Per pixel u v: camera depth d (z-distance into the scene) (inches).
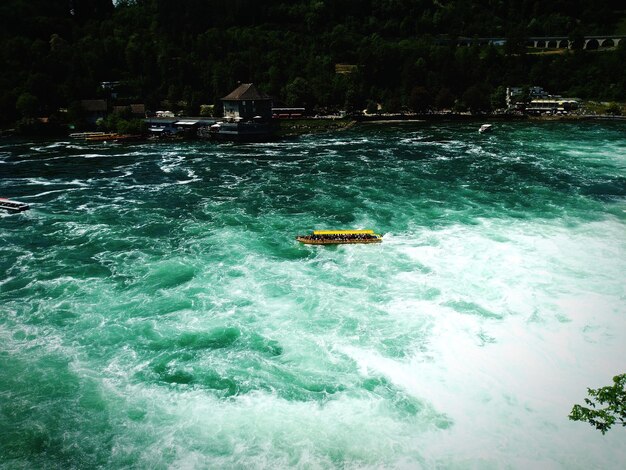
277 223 2645.2
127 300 1888.5
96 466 1207.6
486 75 7731.3
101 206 2950.3
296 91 6648.6
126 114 5703.7
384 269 2106.3
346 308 1823.3
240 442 1266.0
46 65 6387.8
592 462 1210.6
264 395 1414.9
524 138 5073.8
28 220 2709.2
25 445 1263.5
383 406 1371.8
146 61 7032.5
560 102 6742.1
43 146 4825.3
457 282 1985.7
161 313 1804.9
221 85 6781.5
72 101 5905.5
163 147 4827.8
